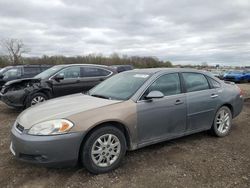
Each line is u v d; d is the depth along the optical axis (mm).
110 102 3893
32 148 3238
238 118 6891
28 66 13031
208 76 5164
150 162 3957
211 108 4977
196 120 4746
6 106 9016
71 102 4074
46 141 3219
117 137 3701
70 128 3328
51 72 8508
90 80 8922
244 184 3307
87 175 3553
